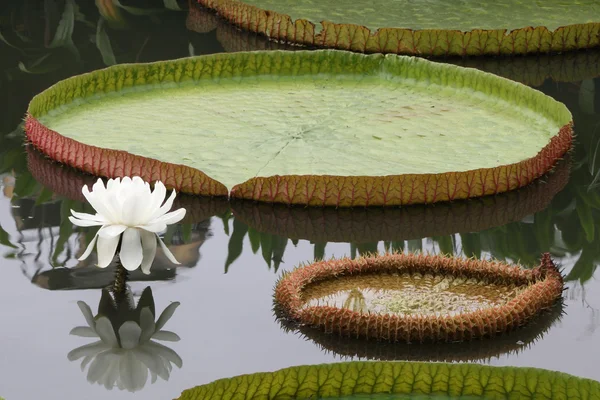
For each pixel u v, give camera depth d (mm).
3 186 4746
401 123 5344
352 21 7543
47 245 4141
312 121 5375
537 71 6734
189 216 4438
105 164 4727
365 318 3328
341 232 4344
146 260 3531
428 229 4387
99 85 5672
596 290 3760
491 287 3637
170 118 5379
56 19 7516
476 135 5176
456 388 2871
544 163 4875
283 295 3566
